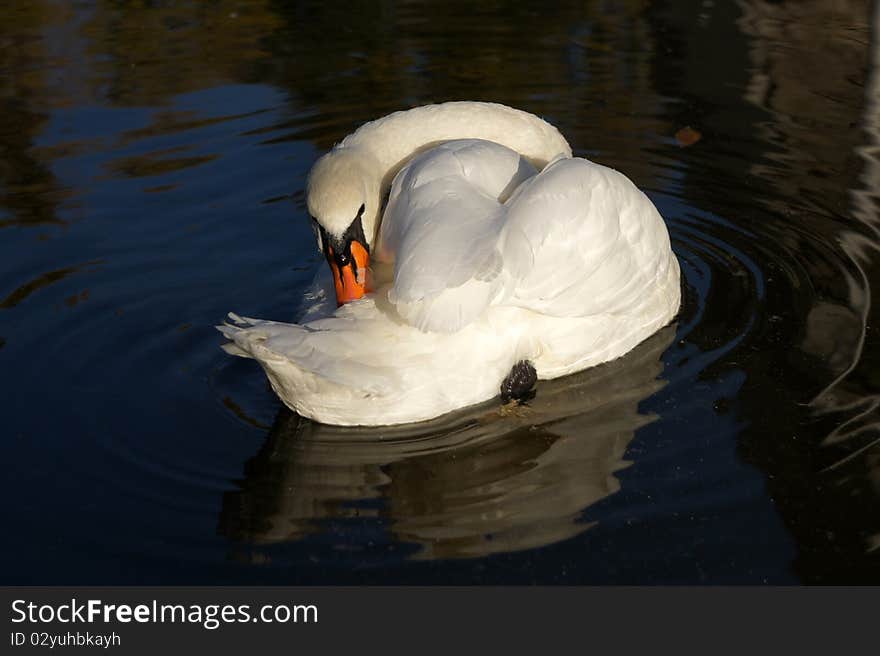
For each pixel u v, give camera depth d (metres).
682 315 10.28
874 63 16.23
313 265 11.58
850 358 9.26
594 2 19.55
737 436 8.33
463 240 7.88
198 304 10.82
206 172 13.61
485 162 8.95
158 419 9.02
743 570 7.00
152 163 13.84
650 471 8.01
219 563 7.27
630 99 15.59
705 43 17.44
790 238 11.71
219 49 17.70
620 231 9.18
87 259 11.65
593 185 8.83
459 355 8.60
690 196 12.92
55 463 8.44
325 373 8.25
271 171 13.63
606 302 9.10
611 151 14.15
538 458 8.29
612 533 7.39
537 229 8.27
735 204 12.64
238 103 15.63
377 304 8.67
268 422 8.98
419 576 7.09
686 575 7.00
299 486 8.12
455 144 9.19
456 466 8.27
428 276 7.68
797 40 17.33
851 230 11.77
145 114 15.25
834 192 12.72
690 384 9.10
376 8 19.64
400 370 8.50
